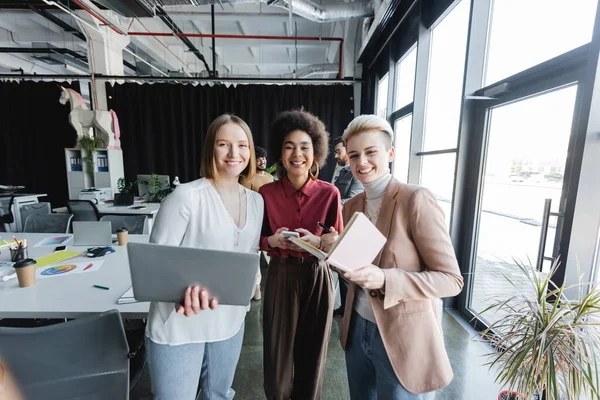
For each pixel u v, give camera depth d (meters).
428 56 2.78
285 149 1.21
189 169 5.25
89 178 4.54
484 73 2.00
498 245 1.97
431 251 0.78
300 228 1.20
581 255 1.30
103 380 0.95
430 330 0.83
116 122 4.54
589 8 1.27
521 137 1.72
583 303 1.02
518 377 1.11
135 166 5.14
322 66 5.35
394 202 0.84
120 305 1.15
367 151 0.88
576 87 1.35
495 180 1.96
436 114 2.68
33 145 5.10
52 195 5.20
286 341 1.20
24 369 0.84
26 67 6.54
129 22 4.79
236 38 5.13
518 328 1.17
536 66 1.51
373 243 0.71
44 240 2.13
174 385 0.94
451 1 2.35
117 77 4.81
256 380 1.67
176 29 4.72
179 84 5.07
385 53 3.92
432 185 2.71
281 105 5.02
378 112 4.34
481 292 2.19
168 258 0.75
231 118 0.99
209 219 0.92
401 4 3.07
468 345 1.94
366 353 0.95
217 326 0.96
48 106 4.99
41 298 1.21
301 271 1.17
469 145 2.11
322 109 4.98
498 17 1.87
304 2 3.11
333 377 1.71
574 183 1.27
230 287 0.79
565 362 1.01
